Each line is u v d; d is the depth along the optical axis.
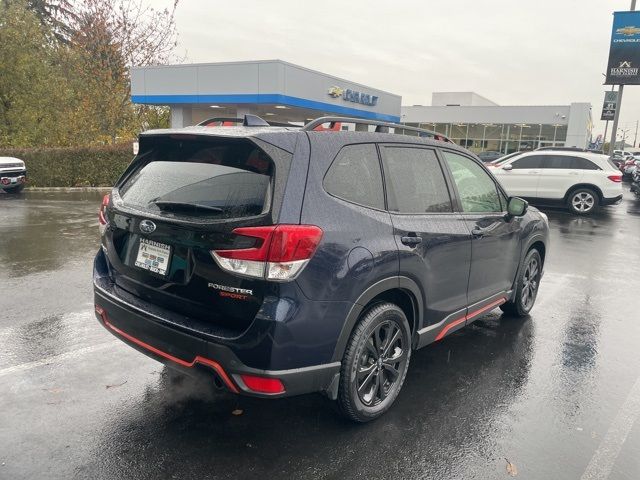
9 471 2.68
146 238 3.04
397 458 2.93
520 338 4.87
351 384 3.03
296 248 2.62
